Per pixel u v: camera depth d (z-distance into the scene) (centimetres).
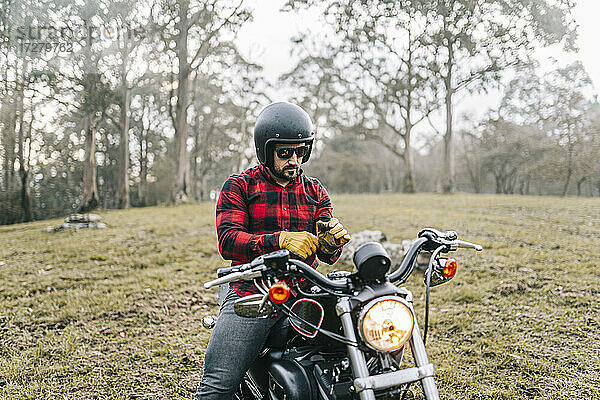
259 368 268
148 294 695
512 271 745
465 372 421
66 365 454
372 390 194
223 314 263
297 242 217
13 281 784
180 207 2383
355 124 4125
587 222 1220
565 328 513
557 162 2308
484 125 3158
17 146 2542
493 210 1573
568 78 1786
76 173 3988
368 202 2217
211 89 4225
